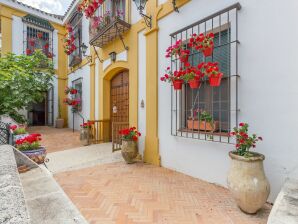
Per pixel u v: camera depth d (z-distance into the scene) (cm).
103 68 699
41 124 1150
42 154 332
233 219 232
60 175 385
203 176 358
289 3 252
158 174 392
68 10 1027
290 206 169
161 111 446
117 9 596
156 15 448
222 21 328
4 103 537
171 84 409
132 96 539
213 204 269
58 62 1141
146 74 480
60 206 113
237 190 233
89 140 681
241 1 301
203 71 309
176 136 410
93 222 227
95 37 618
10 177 101
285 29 256
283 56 258
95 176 379
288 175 254
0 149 155
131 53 543
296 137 248
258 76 283
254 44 287
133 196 294
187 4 386
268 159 273
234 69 312
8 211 72
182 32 393
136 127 520
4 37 940
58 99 1136
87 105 857
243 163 234
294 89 249
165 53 433
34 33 1064
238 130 267
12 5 960
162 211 252
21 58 659
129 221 230
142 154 497
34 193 128
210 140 338
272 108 269
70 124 1106
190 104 396
